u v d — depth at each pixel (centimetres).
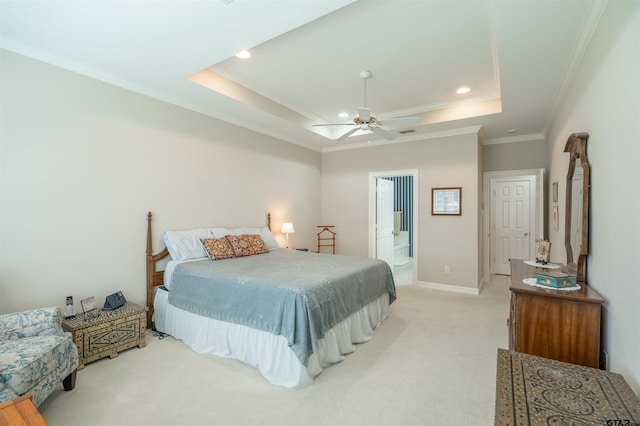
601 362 191
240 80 361
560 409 117
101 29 225
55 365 197
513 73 289
